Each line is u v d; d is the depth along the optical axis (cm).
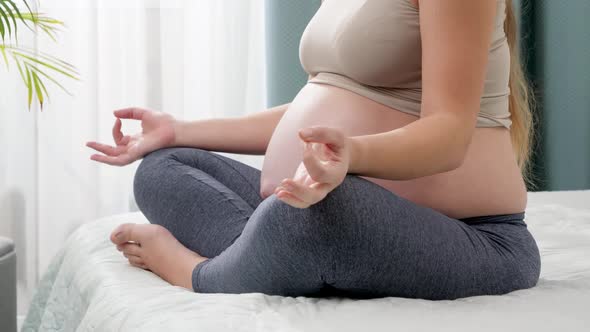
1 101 278
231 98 299
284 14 294
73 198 286
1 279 183
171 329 80
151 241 112
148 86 293
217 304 88
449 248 92
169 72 293
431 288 92
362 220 85
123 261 123
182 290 101
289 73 295
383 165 86
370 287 91
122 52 291
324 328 78
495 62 106
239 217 110
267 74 299
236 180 124
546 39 289
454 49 92
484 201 104
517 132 124
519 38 292
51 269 151
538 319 82
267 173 115
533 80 295
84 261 129
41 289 151
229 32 298
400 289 91
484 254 97
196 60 298
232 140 133
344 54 105
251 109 304
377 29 102
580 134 281
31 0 278
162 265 109
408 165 87
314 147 81
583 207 191
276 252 88
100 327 94
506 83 109
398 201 89
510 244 102
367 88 106
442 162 89
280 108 137
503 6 108
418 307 86
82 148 286
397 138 87
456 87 91
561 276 117
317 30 112
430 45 93
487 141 105
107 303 99
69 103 284
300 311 84
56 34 282
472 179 103
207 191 113
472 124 92
